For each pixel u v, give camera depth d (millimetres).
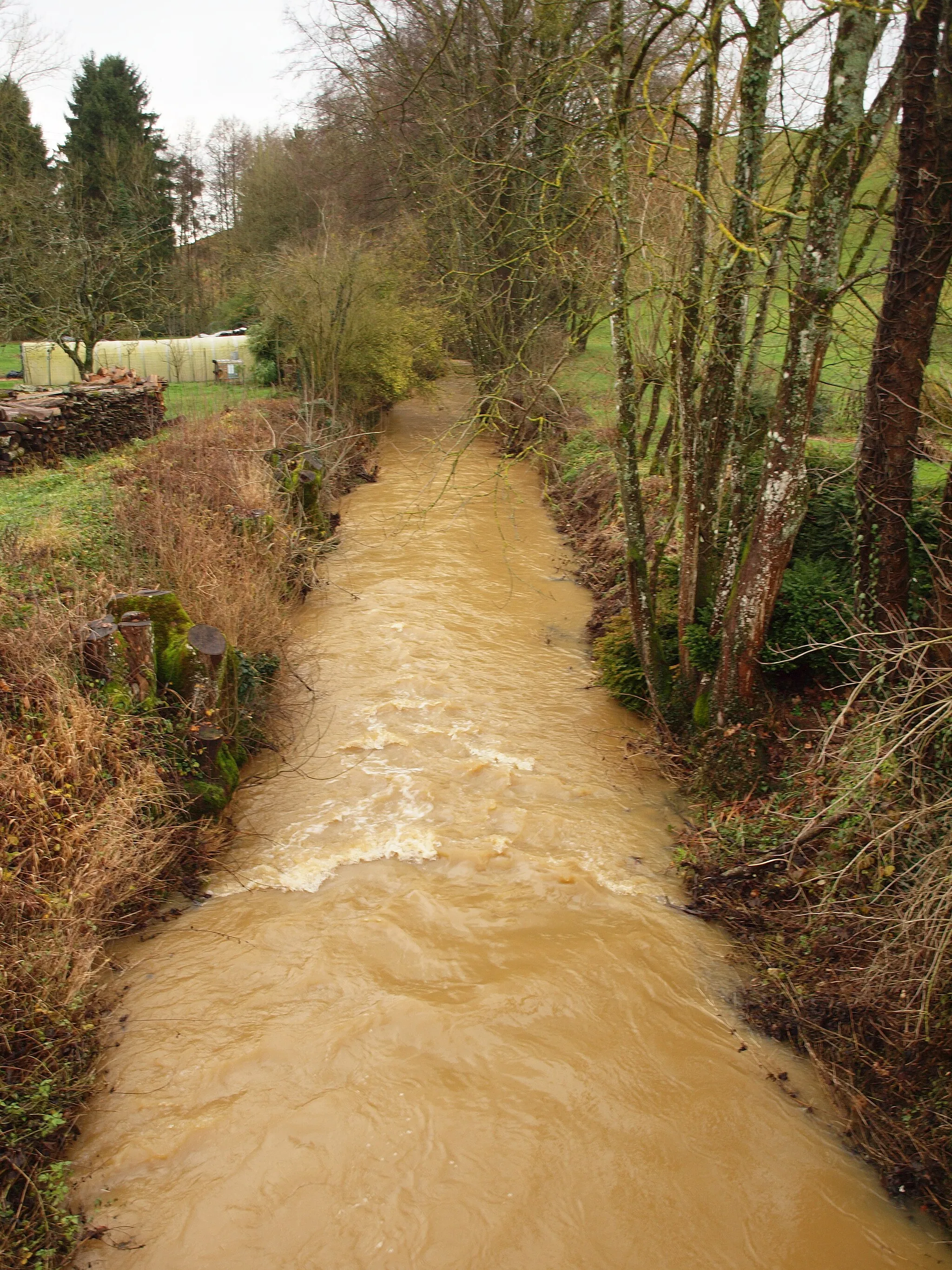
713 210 6816
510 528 16484
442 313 21375
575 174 10734
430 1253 4023
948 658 6293
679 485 9305
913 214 6613
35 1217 3943
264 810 7461
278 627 9836
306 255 21156
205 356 26953
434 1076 4910
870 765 5535
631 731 9031
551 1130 4633
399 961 5746
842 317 9031
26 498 11109
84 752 6164
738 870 6480
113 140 38219
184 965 5672
